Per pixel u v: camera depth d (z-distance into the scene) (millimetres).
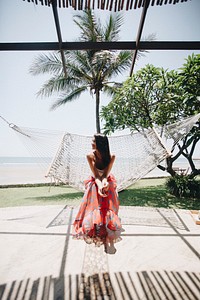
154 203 5383
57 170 3396
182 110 5773
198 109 5219
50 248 2637
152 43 2311
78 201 5820
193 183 6164
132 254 2459
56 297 1712
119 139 5227
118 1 2014
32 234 3105
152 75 5805
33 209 4715
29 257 2406
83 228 2193
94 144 2393
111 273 2055
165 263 2254
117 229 2154
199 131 5461
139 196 6242
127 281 1921
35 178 14234
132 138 5012
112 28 8594
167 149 3543
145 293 1753
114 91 10000
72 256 2418
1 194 7023
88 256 2418
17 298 1704
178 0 1956
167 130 4398
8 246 2699
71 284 1882
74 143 4719
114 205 2385
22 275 2037
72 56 9094
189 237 2990
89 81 10102
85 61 9391
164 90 5766
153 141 4191
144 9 2045
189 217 4043
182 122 4164
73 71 9484
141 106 6113
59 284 1887
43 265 2227
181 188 6160
